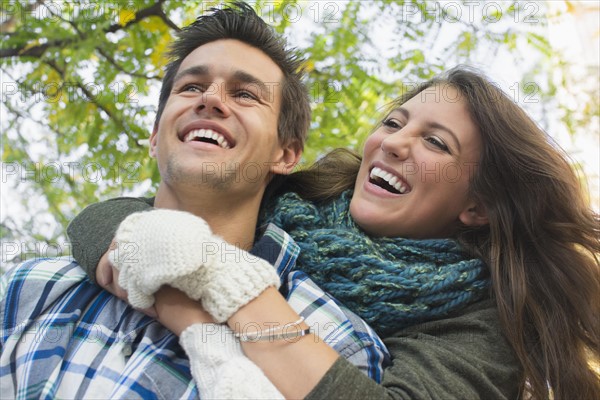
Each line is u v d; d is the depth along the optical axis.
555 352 1.90
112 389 1.52
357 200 2.11
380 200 2.07
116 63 3.06
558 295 2.00
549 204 2.09
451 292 1.92
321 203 2.24
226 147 1.93
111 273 1.63
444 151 2.07
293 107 2.12
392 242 2.04
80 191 3.22
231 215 1.97
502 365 1.80
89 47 2.92
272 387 1.40
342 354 1.64
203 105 1.90
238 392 1.36
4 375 1.56
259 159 1.96
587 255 2.09
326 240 1.97
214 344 1.48
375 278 1.90
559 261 2.02
